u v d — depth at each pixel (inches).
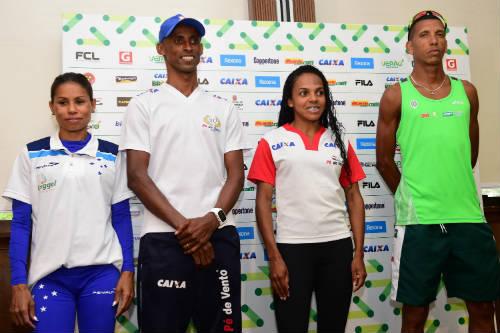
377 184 94.5
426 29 80.8
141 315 64.5
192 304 65.6
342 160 77.4
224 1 100.3
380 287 92.6
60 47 93.7
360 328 91.3
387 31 98.3
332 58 95.4
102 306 65.3
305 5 98.6
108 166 70.3
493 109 109.8
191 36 72.7
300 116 78.1
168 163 68.4
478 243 75.3
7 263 85.6
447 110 79.3
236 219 88.6
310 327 89.5
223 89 90.8
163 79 89.1
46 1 94.0
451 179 76.7
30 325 63.2
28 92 92.0
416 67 83.2
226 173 74.1
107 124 86.4
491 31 111.4
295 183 73.7
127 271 68.6
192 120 70.4
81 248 65.8
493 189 103.0
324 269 72.1
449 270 77.4
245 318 87.4
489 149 108.7
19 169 69.0
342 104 94.9
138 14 96.7
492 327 76.4
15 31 92.5
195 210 67.0
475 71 109.7
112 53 87.7
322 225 72.4
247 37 92.6
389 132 82.6
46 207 66.5
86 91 70.7
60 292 65.2
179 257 64.7
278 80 93.0
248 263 88.3
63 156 68.4
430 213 75.7
